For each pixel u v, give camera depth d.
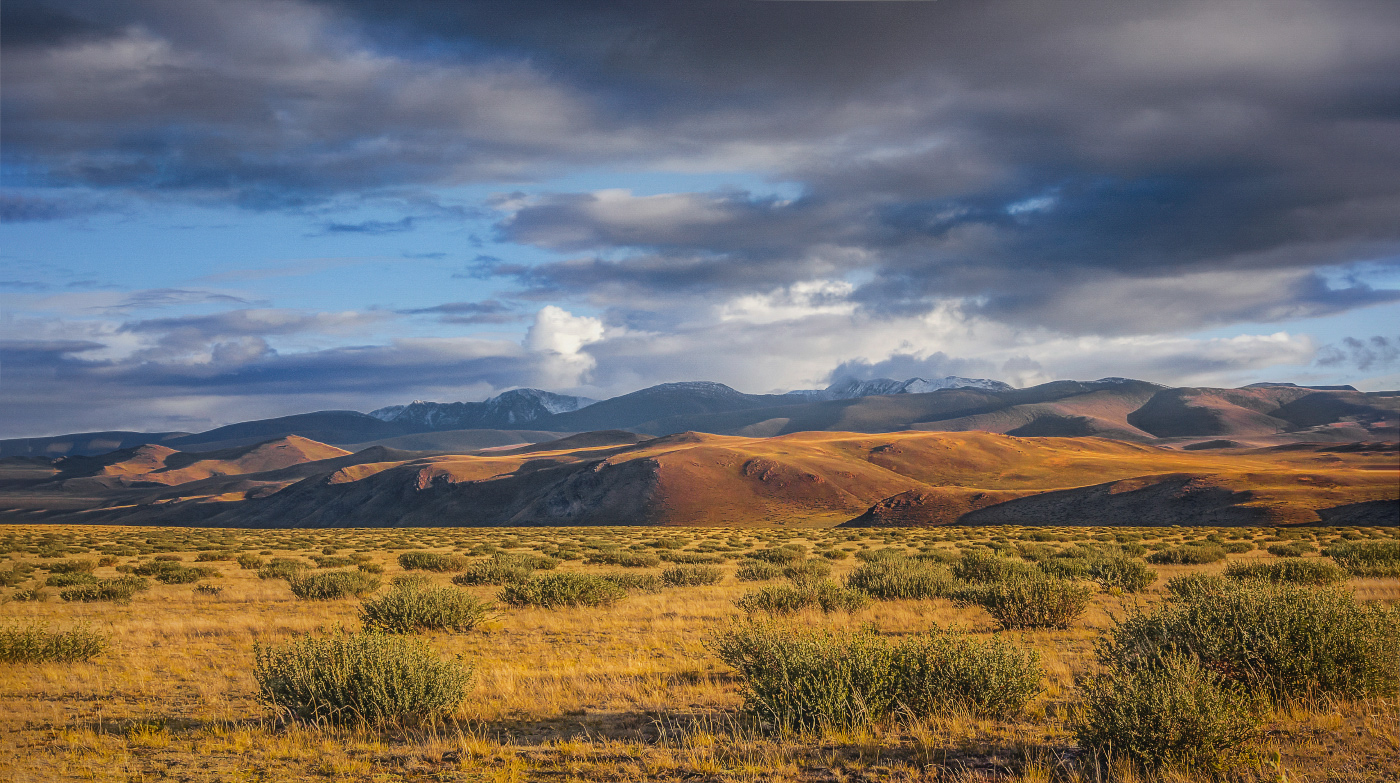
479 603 20.58
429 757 9.29
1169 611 10.85
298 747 9.70
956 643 10.68
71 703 12.62
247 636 19.52
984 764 8.44
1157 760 7.72
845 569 41.25
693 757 8.82
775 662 10.53
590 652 16.64
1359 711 9.45
